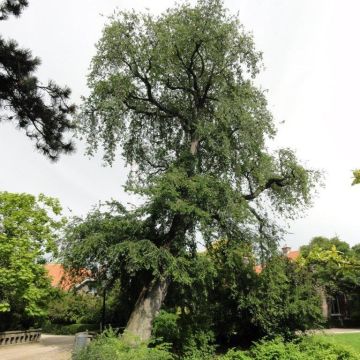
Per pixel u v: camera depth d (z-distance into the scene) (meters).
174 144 21.78
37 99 10.13
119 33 18.28
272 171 18.84
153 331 16.53
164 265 16.02
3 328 24.45
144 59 18.41
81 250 16.44
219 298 19.94
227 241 17.97
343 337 24.53
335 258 6.02
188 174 17.62
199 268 16.16
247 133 17.42
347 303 39.50
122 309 22.41
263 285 18.59
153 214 16.89
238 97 17.56
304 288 18.97
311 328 19.02
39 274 22.42
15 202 22.34
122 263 16.84
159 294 16.98
